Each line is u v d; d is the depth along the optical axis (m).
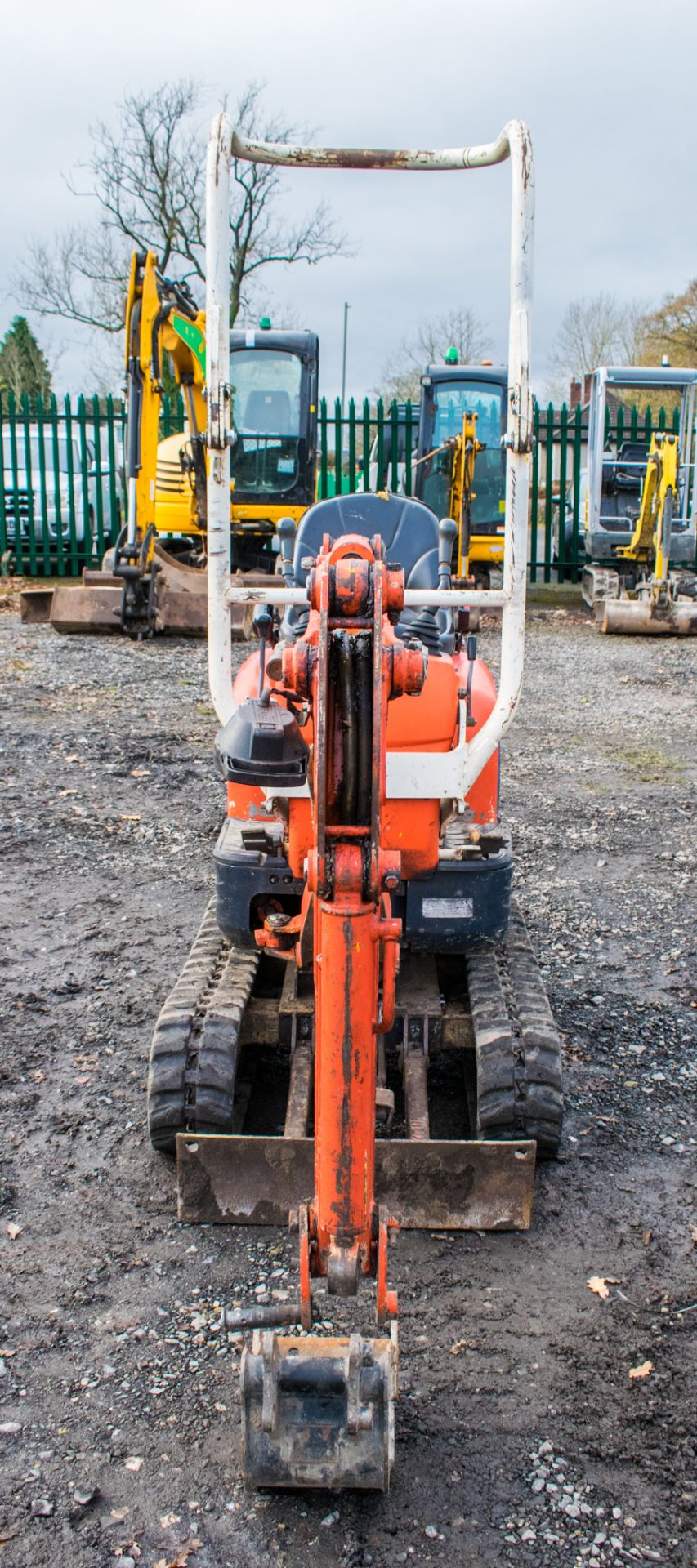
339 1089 2.37
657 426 21.14
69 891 6.16
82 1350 3.05
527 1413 2.86
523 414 3.23
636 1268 3.40
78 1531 2.52
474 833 3.83
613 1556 2.48
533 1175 3.47
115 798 7.67
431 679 3.61
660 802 7.91
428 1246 3.47
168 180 30.88
